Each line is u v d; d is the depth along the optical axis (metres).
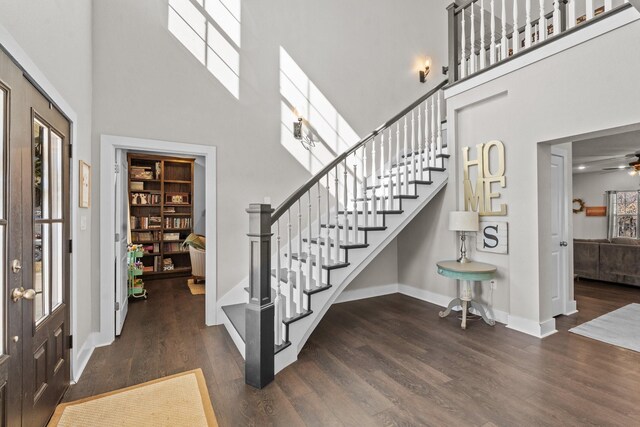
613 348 2.73
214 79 3.49
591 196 8.41
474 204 3.58
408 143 4.85
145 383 2.20
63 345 2.06
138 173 5.79
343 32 4.34
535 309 3.03
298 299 2.73
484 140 3.49
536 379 2.22
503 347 2.76
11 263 1.38
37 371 1.64
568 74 2.73
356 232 3.18
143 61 3.14
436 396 2.02
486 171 3.43
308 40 4.08
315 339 2.96
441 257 4.00
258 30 3.75
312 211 4.07
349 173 4.32
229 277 3.50
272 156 3.81
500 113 3.32
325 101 4.18
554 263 3.60
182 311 3.82
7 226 1.35
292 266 3.51
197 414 1.86
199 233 6.26
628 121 2.37
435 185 3.77
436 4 5.16
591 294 4.61
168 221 5.97
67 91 2.15
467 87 3.61
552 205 3.61
